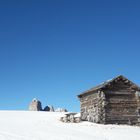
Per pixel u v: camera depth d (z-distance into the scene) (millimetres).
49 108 100000
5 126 43844
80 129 40875
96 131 39156
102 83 49750
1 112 75062
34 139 30797
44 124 46812
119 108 48000
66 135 34438
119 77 48312
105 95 47844
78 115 58688
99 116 47156
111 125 45875
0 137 31906
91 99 50188
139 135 37219
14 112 75500
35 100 99312
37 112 76750
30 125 45594
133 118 48094
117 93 48375
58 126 44062
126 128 43938
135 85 48906
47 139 31000
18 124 47000
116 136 35312
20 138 31281
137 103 48656
